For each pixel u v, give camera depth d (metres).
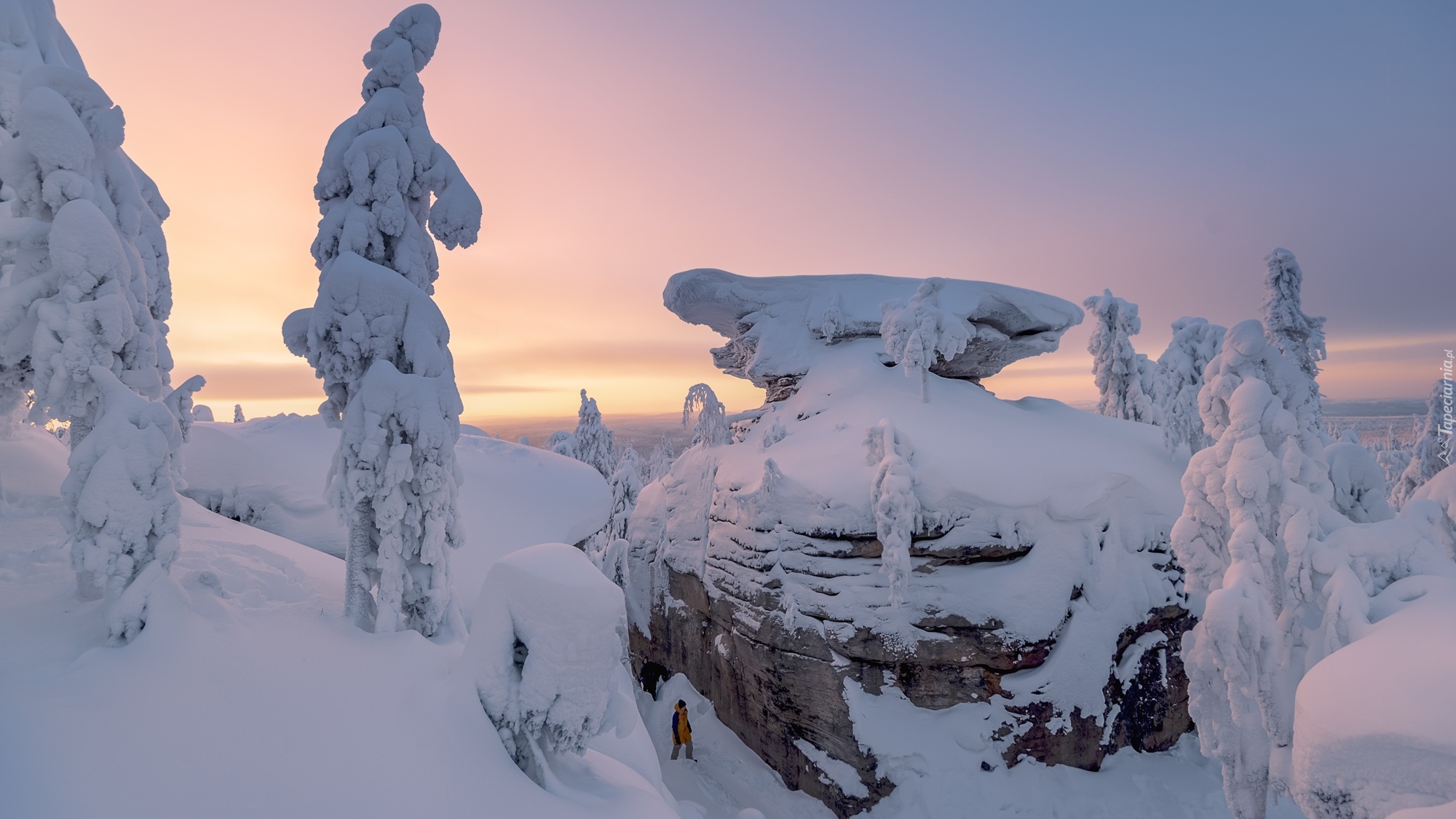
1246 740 8.42
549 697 6.06
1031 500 13.62
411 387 8.02
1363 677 5.31
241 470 13.94
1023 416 18.95
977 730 12.56
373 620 8.15
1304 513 8.15
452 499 8.55
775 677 14.70
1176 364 25.88
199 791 4.67
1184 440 17.94
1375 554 7.39
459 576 13.31
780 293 22.58
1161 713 13.30
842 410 18.33
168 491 6.67
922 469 14.15
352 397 8.18
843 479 14.76
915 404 17.72
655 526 22.36
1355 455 10.04
